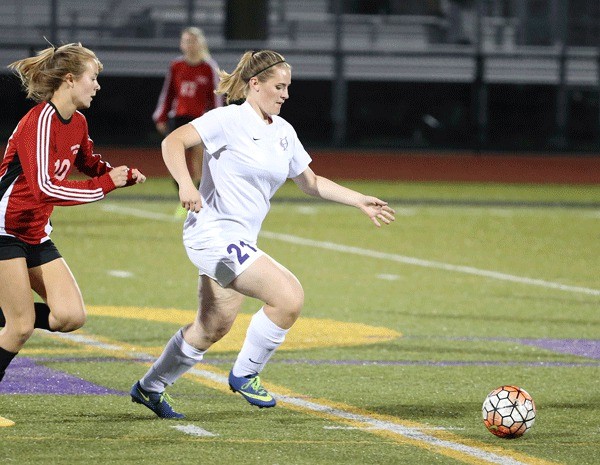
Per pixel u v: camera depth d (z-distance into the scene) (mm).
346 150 97500
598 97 101875
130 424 19281
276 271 18781
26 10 104500
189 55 53750
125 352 26047
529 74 101125
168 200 65688
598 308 33875
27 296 18359
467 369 24891
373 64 100312
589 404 21578
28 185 18078
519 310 33250
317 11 109375
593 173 87750
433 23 108938
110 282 36875
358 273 40125
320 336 28625
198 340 19266
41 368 24047
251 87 19016
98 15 104250
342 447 17969
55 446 17703
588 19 107250
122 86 96000
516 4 108750
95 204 62844
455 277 39688
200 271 19141
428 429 19297
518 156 95688
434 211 62062
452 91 100625
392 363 25422
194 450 17609
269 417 20016
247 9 96812
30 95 18406
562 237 51875
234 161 18828
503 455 17594
